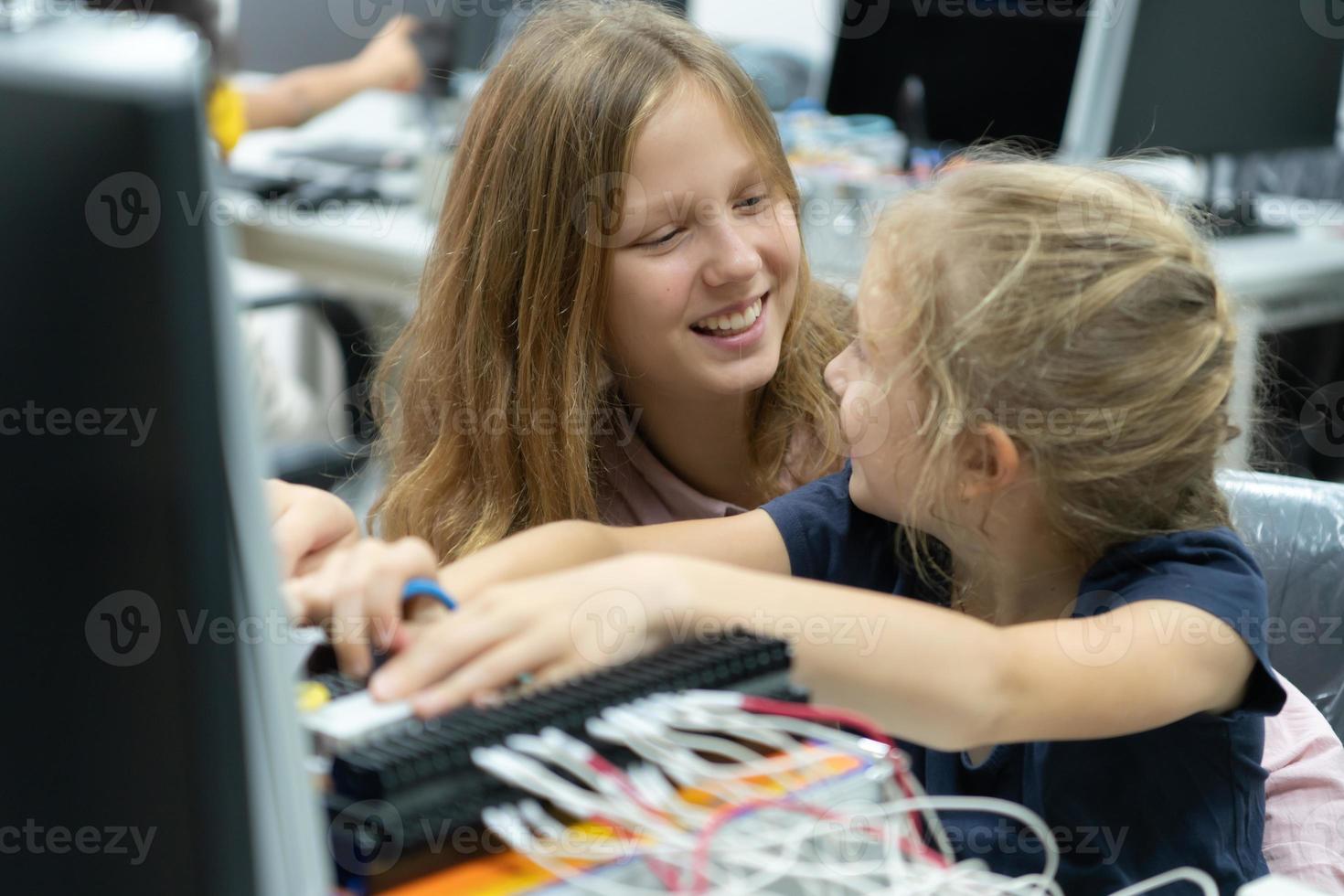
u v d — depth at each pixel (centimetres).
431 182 243
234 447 41
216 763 41
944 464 81
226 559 40
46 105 37
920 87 268
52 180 37
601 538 94
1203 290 80
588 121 104
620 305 107
